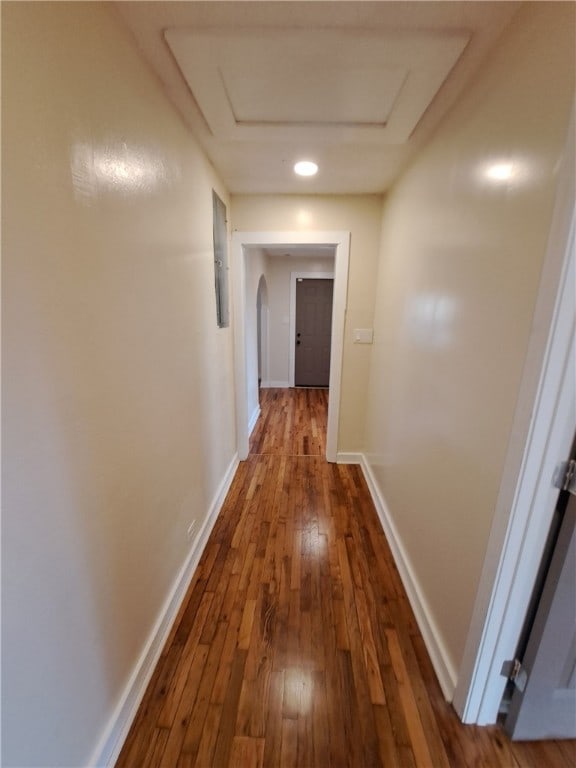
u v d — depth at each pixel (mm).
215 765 981
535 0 796
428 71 1092
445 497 1246
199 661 1268
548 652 940
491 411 960
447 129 1310
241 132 1541
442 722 1086
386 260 2307
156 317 1230
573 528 833
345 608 1508
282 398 5180
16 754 646
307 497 2426
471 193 1106
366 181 2158
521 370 826
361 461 2924
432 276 1429
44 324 682
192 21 942
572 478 817
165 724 1073
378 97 1251
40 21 656
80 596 819
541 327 755
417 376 1585
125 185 989
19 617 639
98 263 861
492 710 1058
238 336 2734
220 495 2279
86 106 802
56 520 729
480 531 1003
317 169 1982
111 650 968
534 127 793
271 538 1979
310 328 5785
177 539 1487
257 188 2332
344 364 2791
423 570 1440
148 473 1188
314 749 1019
